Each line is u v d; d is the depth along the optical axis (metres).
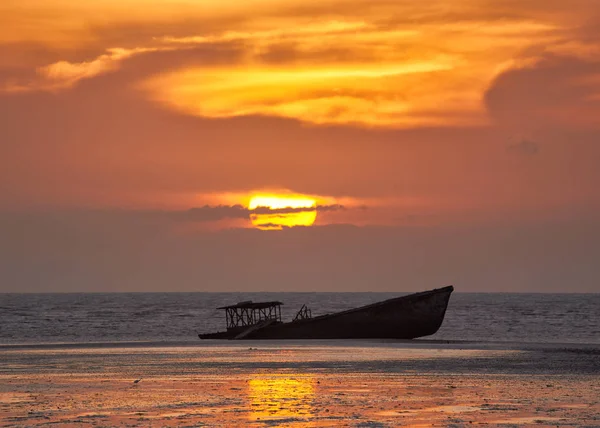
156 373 72.50
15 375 71.25
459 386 61.12
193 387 61.22
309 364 80.75
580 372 71.94
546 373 71.06
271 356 91.44
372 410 48.97
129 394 57.19
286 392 57.75
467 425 43.72
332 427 43.28
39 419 46.34
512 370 73.81
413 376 68.56
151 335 174.62
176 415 47.56
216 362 83.94
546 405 50.84
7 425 44.47
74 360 87.88
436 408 49.72
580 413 47.66
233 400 53.69
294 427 43.34
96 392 58.41
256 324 139.88
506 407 50.03
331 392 57.62
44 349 107.50
